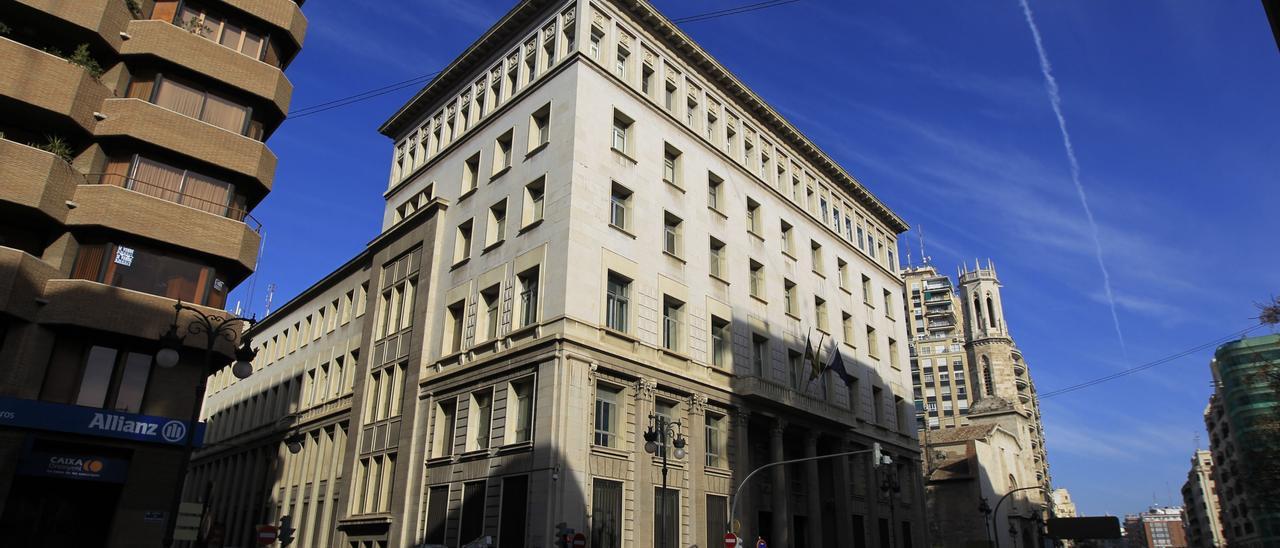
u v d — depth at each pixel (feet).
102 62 96.12
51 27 90.27
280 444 166.30
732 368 124.98
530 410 99.96
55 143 87.15
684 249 124.06
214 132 98.32
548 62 124.98
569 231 104.06
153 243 92.32
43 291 84.43
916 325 435.53
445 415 115.96
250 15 105.50
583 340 99.86
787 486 130.93
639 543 99.60
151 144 93.25
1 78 82.74
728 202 138.72
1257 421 157.17
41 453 82.38
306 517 144.36
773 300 141.69
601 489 97.40
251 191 104.22
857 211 190.08
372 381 135.95
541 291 104.83
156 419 88.89
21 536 81.82
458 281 122.93
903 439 175.94
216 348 94.22
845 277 172.86
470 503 102.68
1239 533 412.36
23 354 81.66
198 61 98.68
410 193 148.56
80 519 86.12
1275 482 154.30
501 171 122.62
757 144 153.69
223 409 206.69
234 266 98.94
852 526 143.84
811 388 145.59
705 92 142.61
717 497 113.60
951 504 230.68
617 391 105.09
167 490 89.35
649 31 132.36
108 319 86.38
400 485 115.14
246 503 172.04
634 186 118.01
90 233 89.15
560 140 112.68
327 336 164.35
